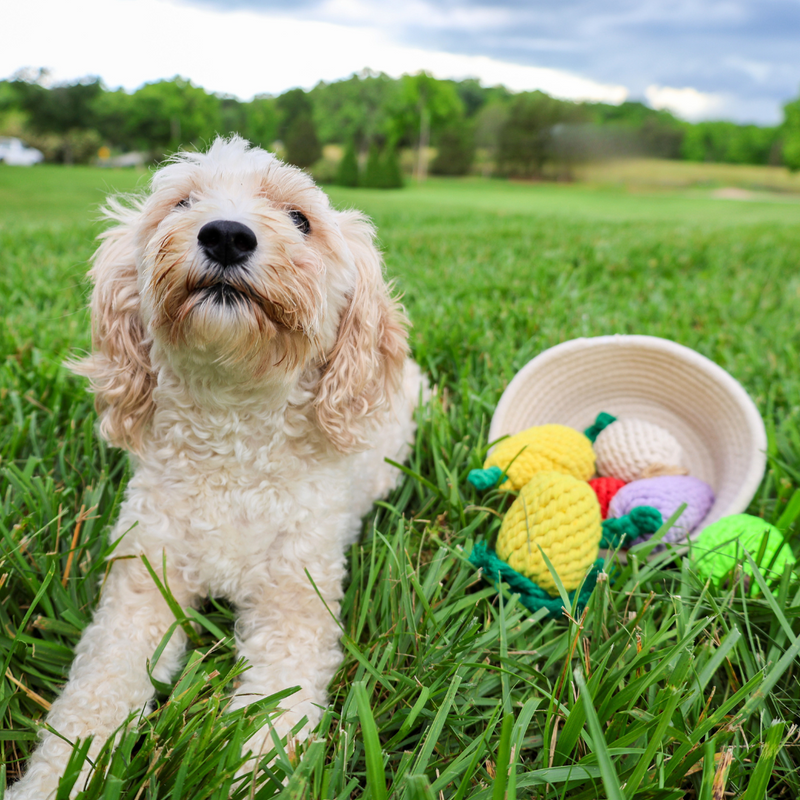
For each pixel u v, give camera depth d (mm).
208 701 449
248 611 543
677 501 614
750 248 1878
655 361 713
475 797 409
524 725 426
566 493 564
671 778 427
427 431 722
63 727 454
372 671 473
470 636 499
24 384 744
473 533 617
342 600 565
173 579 535
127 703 475
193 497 533
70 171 7293
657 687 473
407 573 536
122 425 563
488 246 1789
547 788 419
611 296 1235
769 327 1061
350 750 443
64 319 938
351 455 580
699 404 699
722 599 523
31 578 513
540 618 526
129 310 570
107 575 537
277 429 533
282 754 415
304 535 540
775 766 451
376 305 592
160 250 501
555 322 994
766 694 465
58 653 504
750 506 652
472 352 889
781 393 826
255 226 504
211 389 518
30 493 586
